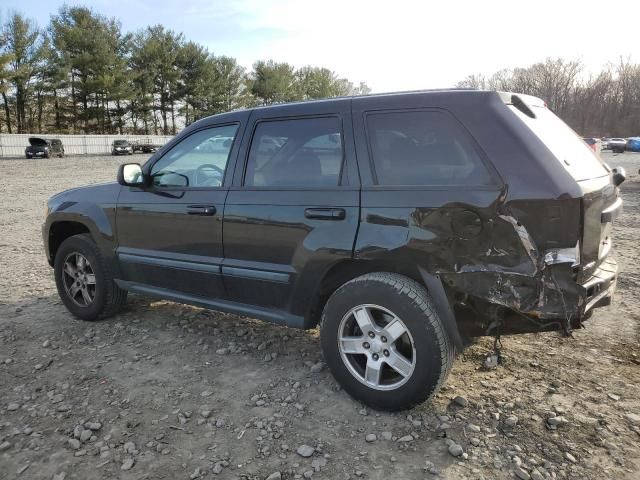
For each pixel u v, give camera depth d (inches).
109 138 2065.7
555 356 151.3
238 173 147.6
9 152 1739.7
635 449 108.3
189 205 154.9
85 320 190.1
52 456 110.1
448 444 111.4
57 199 196.9
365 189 124.3
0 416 125.7
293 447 112.2
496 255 109.3
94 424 121.0
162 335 175.6
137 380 143.4
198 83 2517.2
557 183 104.9
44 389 138.9
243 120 150.5
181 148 163.3
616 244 300.4
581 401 126.8
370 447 111.7
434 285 115.2
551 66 3496.6
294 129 139.7
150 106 2465.6
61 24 2082.9
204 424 121.4
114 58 2162.9
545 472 102.0
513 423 118.1
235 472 104.3
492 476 101.6
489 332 118.2
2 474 104.6
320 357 157.0
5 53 1868.8
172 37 2472.9
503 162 109.4
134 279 175.2
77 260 189.0
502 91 119.7
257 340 170.2
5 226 403.9
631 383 134.8
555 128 127.8
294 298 136.9
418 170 119.6
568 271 105.9
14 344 169.0
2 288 233.0
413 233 116.3
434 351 115.5
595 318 179.9
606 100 3417.8
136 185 166.7
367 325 124.5
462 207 111.3
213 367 151.2
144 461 108.2
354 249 123.4
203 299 159.6
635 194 563.5
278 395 134.3
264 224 138.7
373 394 124.5
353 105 131.1
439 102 119.5
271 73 2997.0
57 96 2181.3
